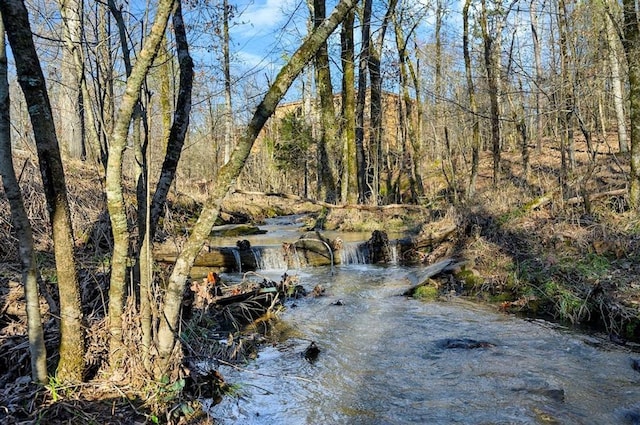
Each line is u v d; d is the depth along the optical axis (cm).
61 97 1255
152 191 650
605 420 421
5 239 759
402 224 1672
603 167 1592
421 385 504
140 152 429
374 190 2073
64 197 360
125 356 394
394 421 425
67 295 368
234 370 531
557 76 1138
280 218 2375
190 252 395
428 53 2223
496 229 1123
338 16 412
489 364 558
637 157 1007
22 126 721
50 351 420
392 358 584
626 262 798
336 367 555
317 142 2623
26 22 323
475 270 959
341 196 1831
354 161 1753
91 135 517
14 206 344
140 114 433
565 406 448
